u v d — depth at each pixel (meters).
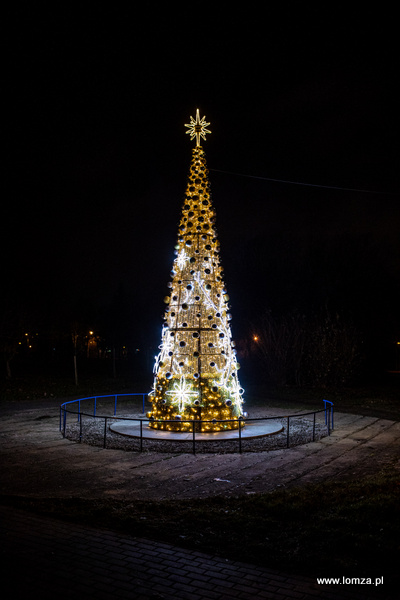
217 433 12.98
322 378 28.77
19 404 20.36
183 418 13.23
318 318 31.48
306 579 4.87
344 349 28.47
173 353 13.53
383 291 39.28
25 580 4.84
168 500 7.53
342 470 9.58
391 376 39.88
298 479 8.91
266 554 5.40
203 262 13.73
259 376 33.72
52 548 5.62
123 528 6.25
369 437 13.20
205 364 13.40
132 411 18.31
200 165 14.48
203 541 5.78
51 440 12.62
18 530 6.20
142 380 33.16
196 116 14.63
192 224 14.01
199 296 13.46
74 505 7.21
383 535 5.71
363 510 6.49
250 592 4.61
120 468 9.75
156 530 6.13
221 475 9.23
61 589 4.67
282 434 13.48
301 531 6.00
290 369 31.00
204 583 4.79
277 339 30.00
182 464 10.10
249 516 6.55
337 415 17.61
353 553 5.32
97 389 26.88
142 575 4.96
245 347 34.53
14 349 29.95
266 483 8.66
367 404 21.09
